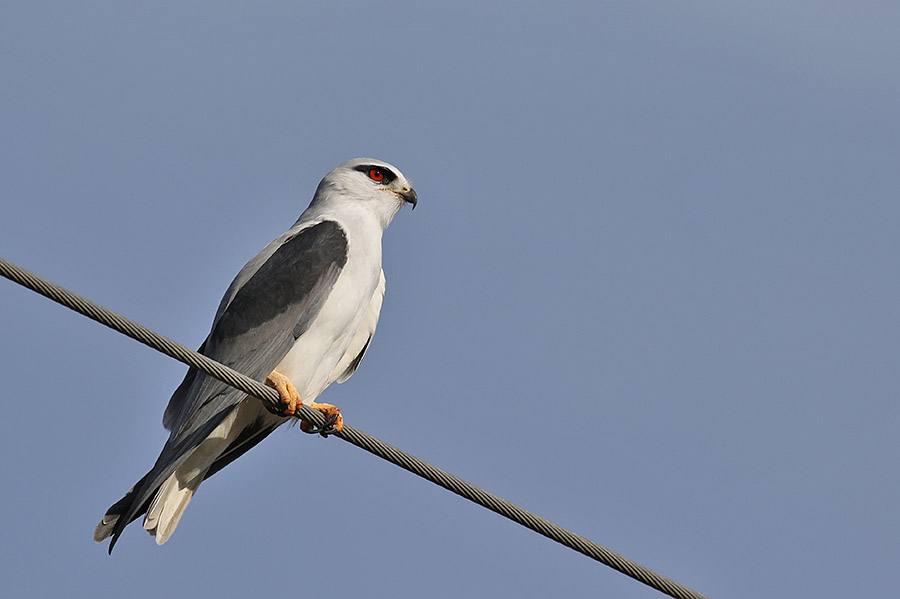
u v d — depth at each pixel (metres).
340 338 12.40
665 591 9.66
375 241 12.88
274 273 12.23
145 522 11.76
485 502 9.53
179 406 12.41
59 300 8.20
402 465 9.59
